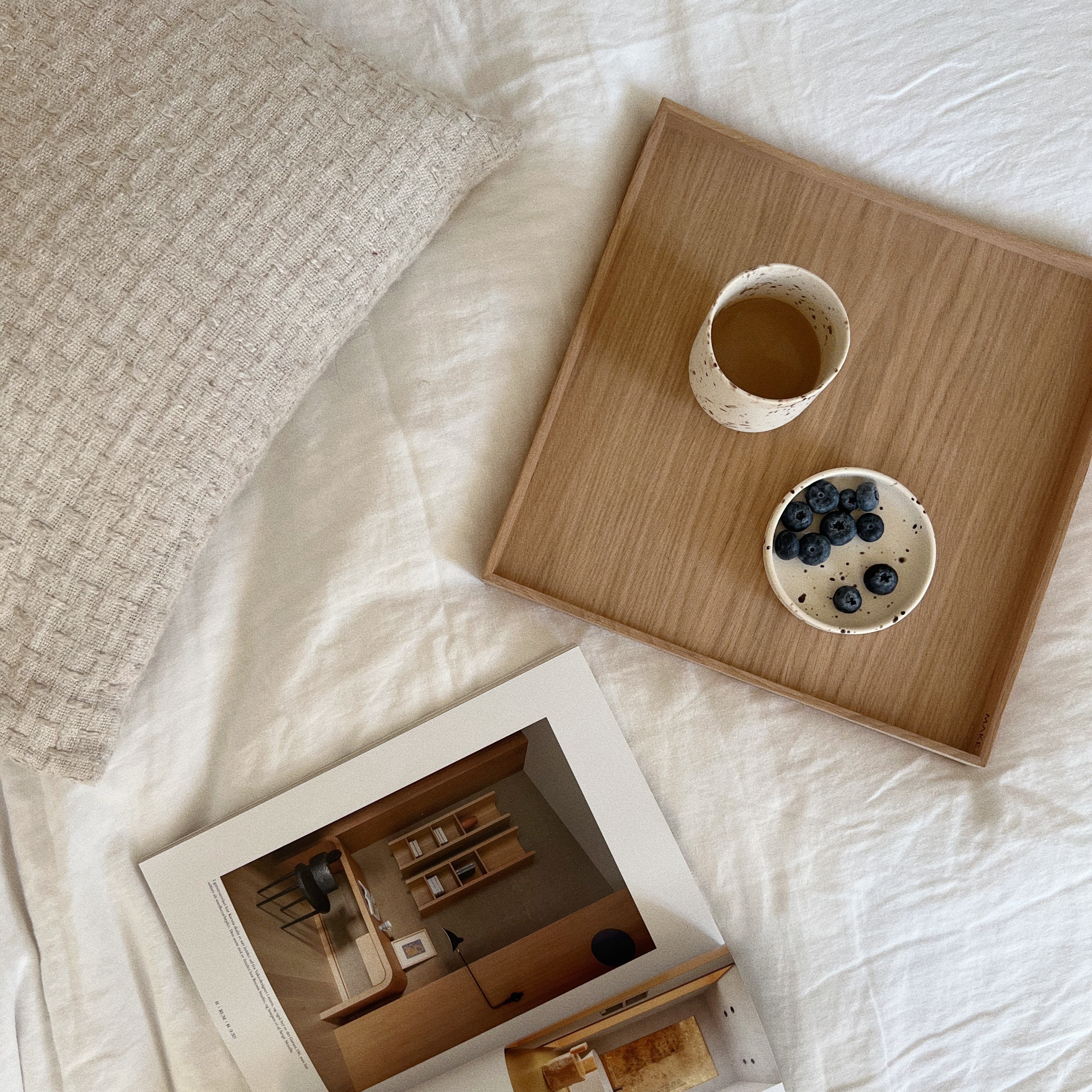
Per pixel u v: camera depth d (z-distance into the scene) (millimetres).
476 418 628
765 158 639
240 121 550
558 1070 577
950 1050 596
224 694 621
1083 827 608
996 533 627
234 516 636
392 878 608
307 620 614
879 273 638
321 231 561
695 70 666
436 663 617
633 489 619
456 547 624
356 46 658
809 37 670
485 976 603
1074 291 642
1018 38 674
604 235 651
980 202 671
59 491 523
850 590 596
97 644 548
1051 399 634
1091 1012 601
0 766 615
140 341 528
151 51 542
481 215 649
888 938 603
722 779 612
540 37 656
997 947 604
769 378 599
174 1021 600
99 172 526
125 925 609
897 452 629
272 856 608
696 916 601
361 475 626
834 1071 590
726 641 613
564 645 625
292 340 566
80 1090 590
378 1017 601
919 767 619
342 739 614
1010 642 617
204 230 538
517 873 607
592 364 626
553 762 611
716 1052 583
